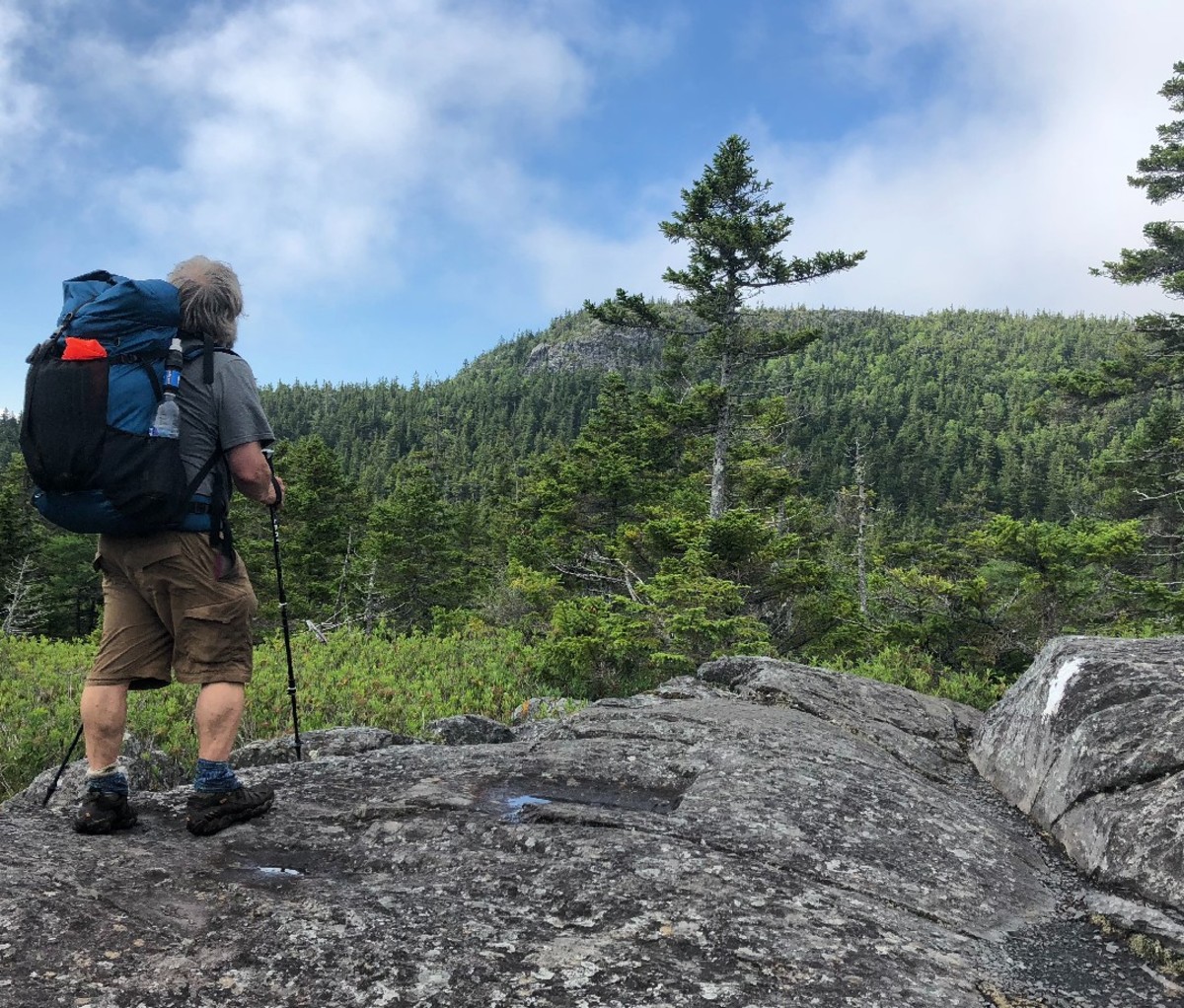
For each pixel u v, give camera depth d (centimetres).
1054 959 251
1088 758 371
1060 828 372
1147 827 315
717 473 2303
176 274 277
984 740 518
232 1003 180
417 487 2864
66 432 241
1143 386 2094
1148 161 2045
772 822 322
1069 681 428
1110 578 1484
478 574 2848
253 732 729
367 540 2784
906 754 505
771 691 584
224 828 293
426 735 618
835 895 266
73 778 443
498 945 213
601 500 2561
